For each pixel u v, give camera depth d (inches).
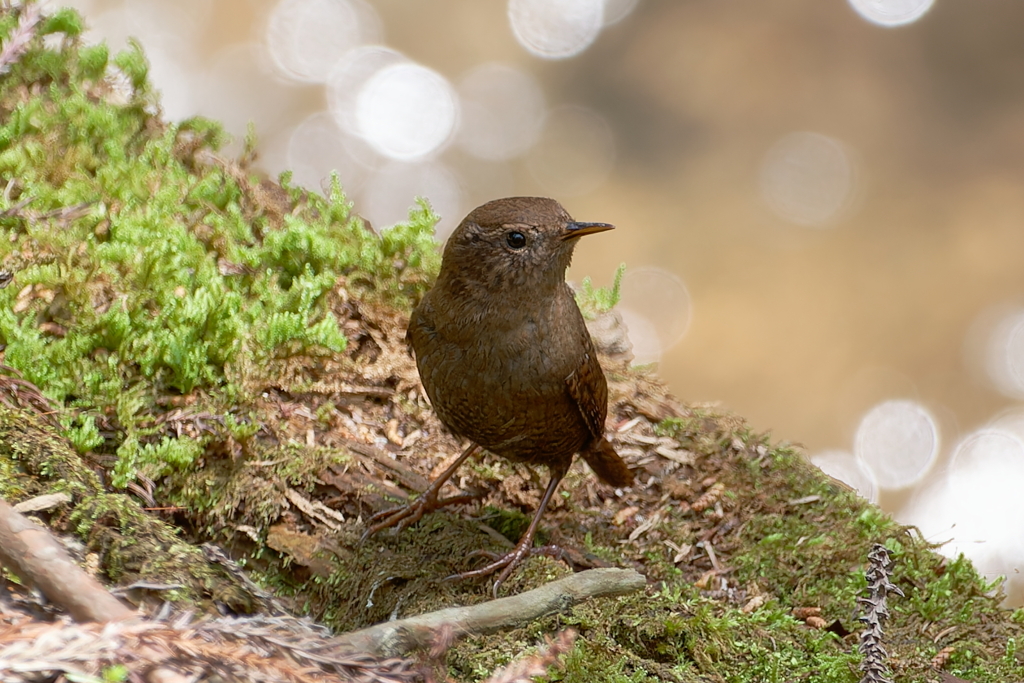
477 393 281.0
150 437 287.1
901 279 759.1
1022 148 836.6
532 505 321.4
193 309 302.4
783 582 309.3
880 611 235.0
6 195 328.2
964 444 677.9
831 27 898.7
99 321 294.0
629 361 398.3
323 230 359.3
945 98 868.6
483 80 835.4
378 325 347.3
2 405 254.8
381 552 283.3
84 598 171.0
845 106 860.0
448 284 279.0
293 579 279.3
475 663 236.7
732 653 266.2
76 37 400.5
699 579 308.7
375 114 792.3
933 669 268.2
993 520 629.9
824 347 725.9
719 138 836.0
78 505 234.4
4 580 194.4
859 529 325.1
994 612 301.9
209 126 398.9
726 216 792.9
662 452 352.2
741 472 348.5
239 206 371.6
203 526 281.0
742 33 882.8
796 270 762.2
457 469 319.9
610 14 887.1
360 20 827.4
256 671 175.8
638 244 772.6
